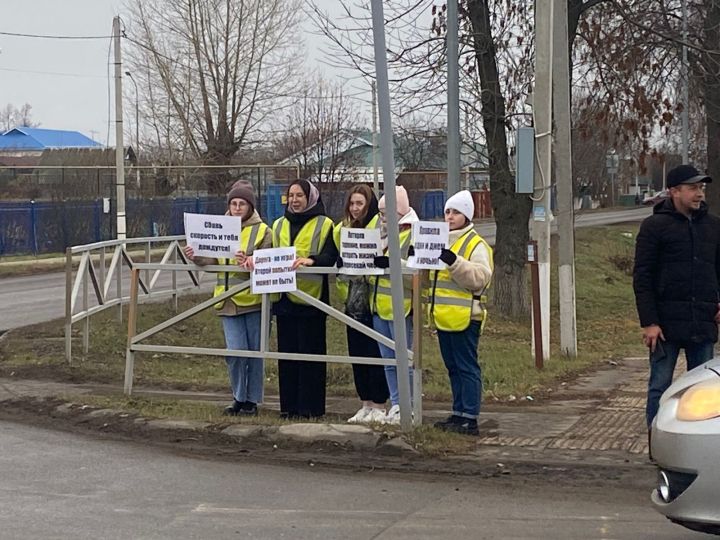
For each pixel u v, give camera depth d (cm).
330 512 602
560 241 1359
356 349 846
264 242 874
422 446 742
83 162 5616
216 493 643
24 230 3431
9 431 820
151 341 1291
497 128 1711
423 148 2392
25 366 1105
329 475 691
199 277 1689
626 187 7994
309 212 845
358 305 833
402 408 766
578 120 1898
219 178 4303
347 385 1085
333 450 750
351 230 803
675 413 494
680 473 483
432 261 745
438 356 1250
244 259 843
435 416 878
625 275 3091
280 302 846
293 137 4109
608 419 875
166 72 4603
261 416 860
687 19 1780
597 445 763
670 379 697
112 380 1062
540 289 1270
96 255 2609
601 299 2352
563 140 1337
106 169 3912
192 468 708
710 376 508
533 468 702
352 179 3862
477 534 558
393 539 548
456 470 700
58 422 853
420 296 778
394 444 742
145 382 1064
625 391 1065
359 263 805
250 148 4741
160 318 1436
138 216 3709
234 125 4562
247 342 876
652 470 691
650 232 690
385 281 820
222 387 1055
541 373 1175
